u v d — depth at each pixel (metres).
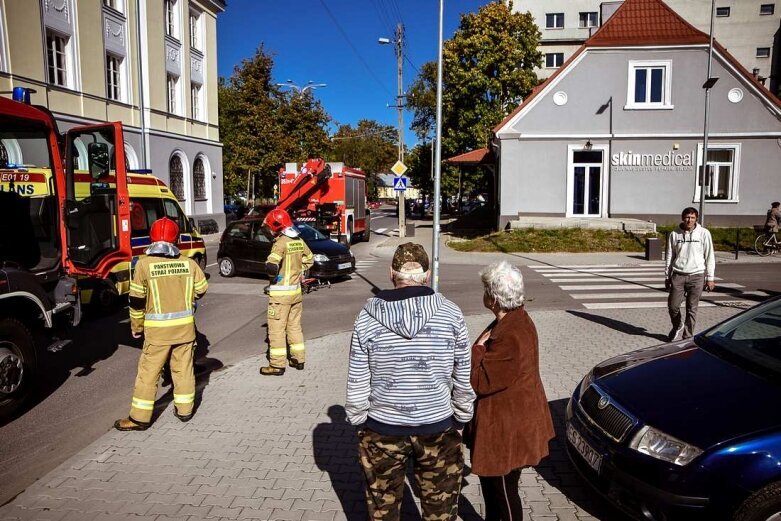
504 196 24.48
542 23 53.19
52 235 6.27
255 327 9.45
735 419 3.17
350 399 2.78
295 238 6.73
